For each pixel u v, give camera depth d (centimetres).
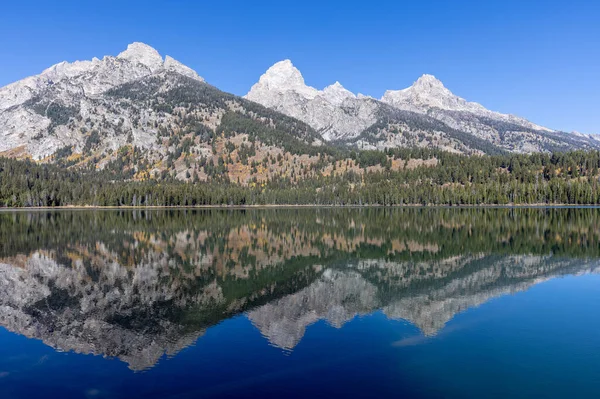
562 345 2456
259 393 1912
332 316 3119
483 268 5009
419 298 3647
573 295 3669
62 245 7012
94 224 11144
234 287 4147
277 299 3666
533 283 4175
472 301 3512
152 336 2716
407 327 2823
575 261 5369
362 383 1994
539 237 7856
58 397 1919
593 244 6869
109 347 2538
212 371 2162
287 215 15688
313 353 2372
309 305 3450
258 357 2328
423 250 6506
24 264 5306
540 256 5788
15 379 2100
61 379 2106
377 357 2302
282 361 2262
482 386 1950
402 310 3262
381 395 1875
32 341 2659
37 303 3556
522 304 3391
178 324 2966
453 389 1923
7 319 3109
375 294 3822
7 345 2588
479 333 2683
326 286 4172
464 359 2259
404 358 2278
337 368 2167
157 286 4178
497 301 3503
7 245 7006
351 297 3716
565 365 2175
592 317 3011
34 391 1977
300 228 10150
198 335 2727
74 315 3212
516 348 2408
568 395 1866
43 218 13500
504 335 2636
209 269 5059
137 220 12712
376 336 2648
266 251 6494
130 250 6512
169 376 2111
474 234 8525
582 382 1983
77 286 4172
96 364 2284
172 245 7100
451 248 6669
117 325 2959
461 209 18750
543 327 2792
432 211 17512
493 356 2294
